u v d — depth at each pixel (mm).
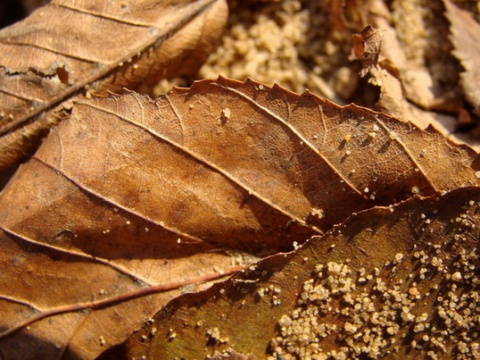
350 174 60
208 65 71
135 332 60
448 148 59
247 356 60
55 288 62
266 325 60
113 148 61
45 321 61
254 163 60
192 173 61
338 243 59
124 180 61
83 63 65
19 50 66
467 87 68
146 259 62
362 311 60
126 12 66
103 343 61
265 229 62
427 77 70
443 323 59
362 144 60
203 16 68
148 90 68
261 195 61
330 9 72
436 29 72
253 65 71
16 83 65
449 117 69
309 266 60
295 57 72
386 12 72
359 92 70
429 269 59
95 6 66
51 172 61
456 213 58
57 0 66
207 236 62
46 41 66
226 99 60
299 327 60
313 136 60
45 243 61
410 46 71
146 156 61
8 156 65
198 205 61
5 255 61
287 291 60
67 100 65
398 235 59
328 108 59
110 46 66
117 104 61
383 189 60
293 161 60
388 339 60
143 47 66
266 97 60
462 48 69
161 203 61
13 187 62
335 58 72
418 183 60
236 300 60
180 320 60
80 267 62
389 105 67
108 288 62
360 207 61
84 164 61
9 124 65
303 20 73
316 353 60
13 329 61
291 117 60
